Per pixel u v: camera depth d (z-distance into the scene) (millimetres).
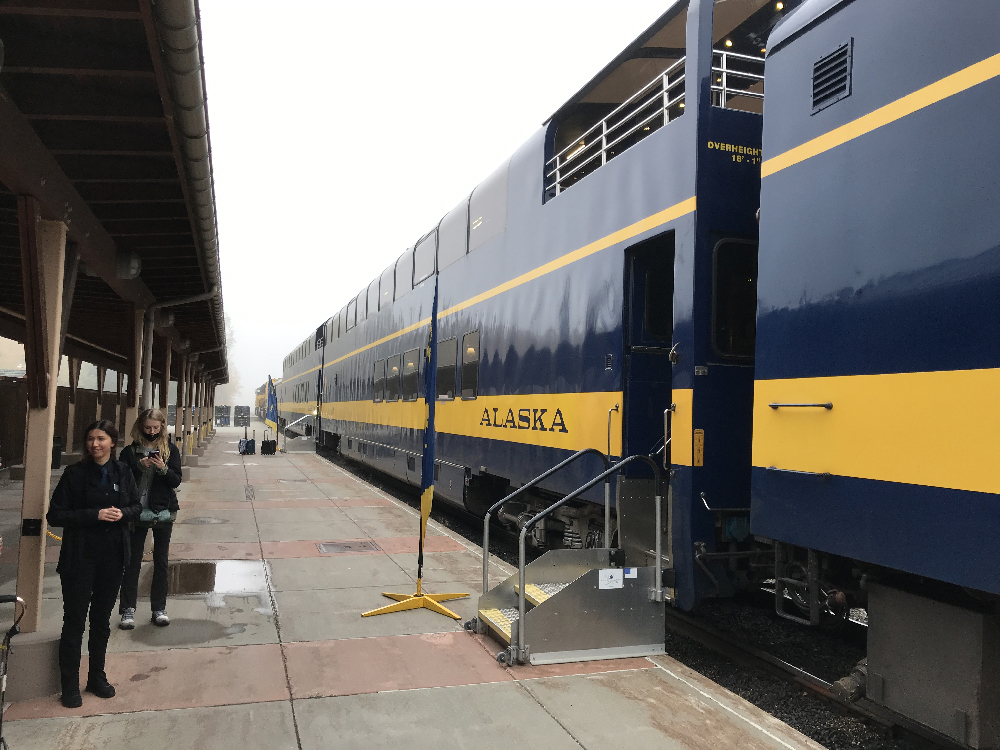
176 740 3457
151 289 9438
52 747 3361
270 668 4453
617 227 6051
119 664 4469
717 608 6402
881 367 3510
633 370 5887
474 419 9242
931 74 3379
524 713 3840
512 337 8117
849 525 3633
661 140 5523
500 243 8625
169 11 3129
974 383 3047
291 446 27359
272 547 8391
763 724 3736
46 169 4379
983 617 3217
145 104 4074
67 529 3865
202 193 5273
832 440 3770
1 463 15180
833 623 4688
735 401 5129
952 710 3305
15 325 11883
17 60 3600
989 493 2945
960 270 3152
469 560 7828
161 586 5312
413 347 12867
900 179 3496
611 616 4785
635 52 6336
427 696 4051
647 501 5754
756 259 5277
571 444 6648
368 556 7957
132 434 5312
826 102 3986
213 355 23344
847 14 3896
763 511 4234
